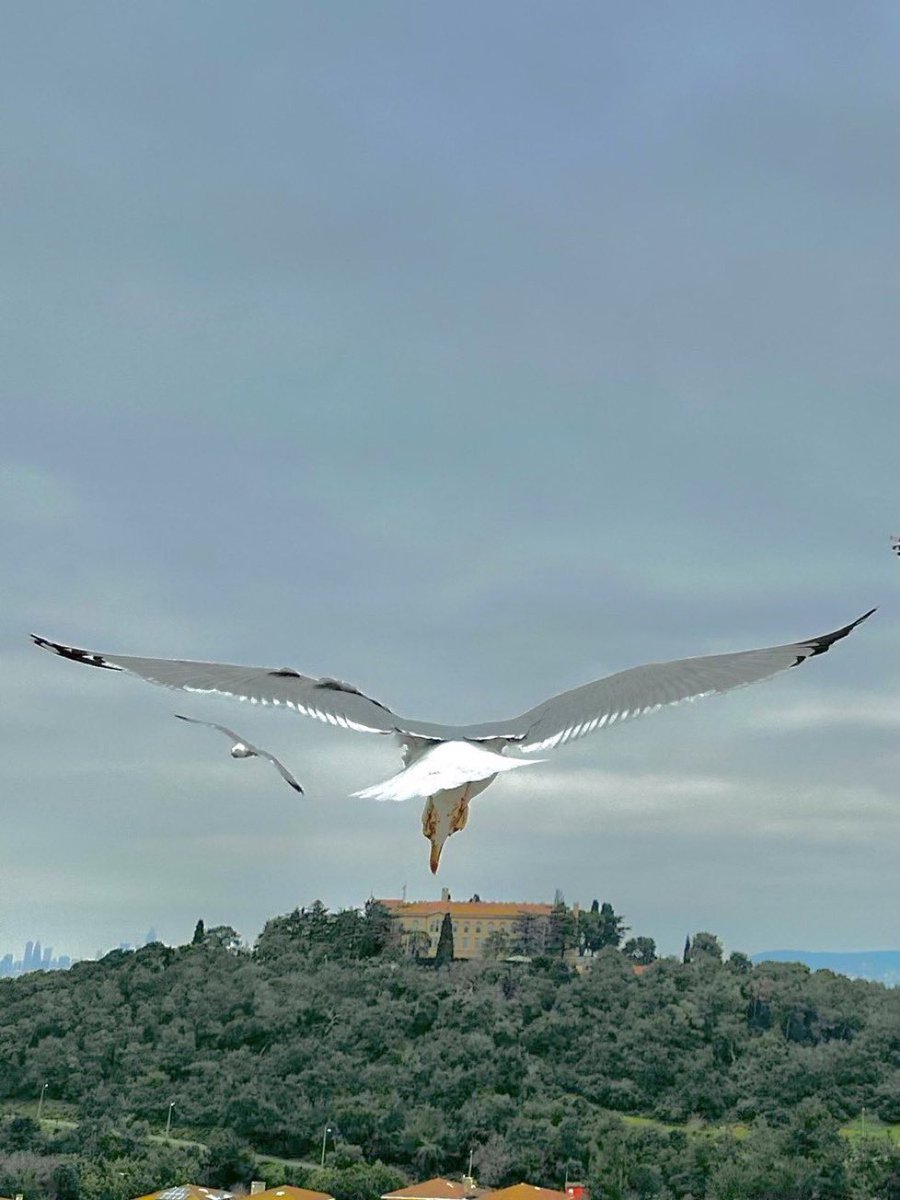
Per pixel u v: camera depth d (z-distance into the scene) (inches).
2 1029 5374.0
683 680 234.8
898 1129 4653.1
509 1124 4653.1
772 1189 4318.4
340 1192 4357.8
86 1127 4638.3
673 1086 4911.4
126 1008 5413.4
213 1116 4808.1
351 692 237.8
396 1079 5012.3
